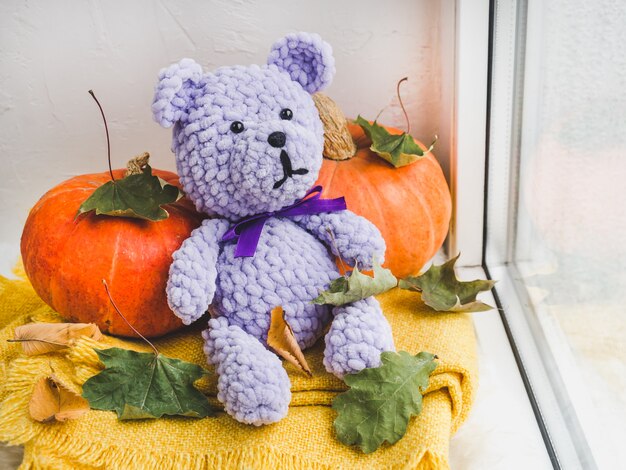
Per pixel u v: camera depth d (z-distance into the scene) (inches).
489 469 20.9
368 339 21.2
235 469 19.3
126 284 22.0
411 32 29.0
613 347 20.2
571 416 22.0
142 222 22.5
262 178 20.9
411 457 19.4
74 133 30.3
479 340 26.0
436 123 30.8
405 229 25.1
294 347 21.6
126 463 19.6
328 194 24.7
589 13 21.9
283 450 19.7
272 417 19.9
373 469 19.4
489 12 26.2
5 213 31.9
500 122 28.2
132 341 23.5
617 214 20.3
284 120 21.7
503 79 27.5
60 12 27.4
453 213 29.7
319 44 22.8
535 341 25.7
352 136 27.4
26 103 29.2
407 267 26.1
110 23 27.9
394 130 27.5
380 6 28.4
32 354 21.9
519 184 28.2
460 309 24.1
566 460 21.2
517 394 23.8
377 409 20.2
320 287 22.5
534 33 26.0
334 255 24.0
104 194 22.3
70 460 19.7
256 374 20.1
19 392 20.7
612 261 20.5
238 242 22.4
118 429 20.2
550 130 25.3
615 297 20.2
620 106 20.1
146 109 30.0
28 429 19.8
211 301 22.2
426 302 24.3
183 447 19.9
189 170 22.0
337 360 21.1
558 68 24.4
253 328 22.1
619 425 19.5
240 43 29.1
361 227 23.2
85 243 21.9
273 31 28.9
